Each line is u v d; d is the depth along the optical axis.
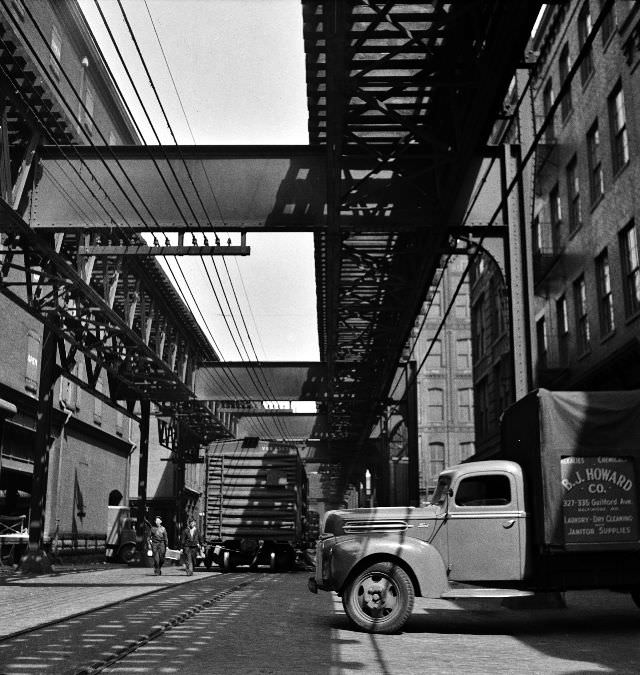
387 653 9.51
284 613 13.80
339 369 34.38
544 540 11.58
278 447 31.39
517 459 12.69
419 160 18.22
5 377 28.00
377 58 15.11
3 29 15.80
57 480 33.69
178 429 43.62
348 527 12.36
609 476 11.75
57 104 18.23
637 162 20.64
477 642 10.64
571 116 26.30
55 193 19.16
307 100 16.00
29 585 20.70
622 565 11.94
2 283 20.64
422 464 72.38
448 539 12.05
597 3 24.09
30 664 8.22
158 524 26.81
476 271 41.62
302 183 18.66
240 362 39.16
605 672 8.28
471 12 12.76
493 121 15.12
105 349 27.31
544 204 29.44
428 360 74.69
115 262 24.33
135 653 9.02
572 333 26.02
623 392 11.98
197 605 14.62
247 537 30.50
